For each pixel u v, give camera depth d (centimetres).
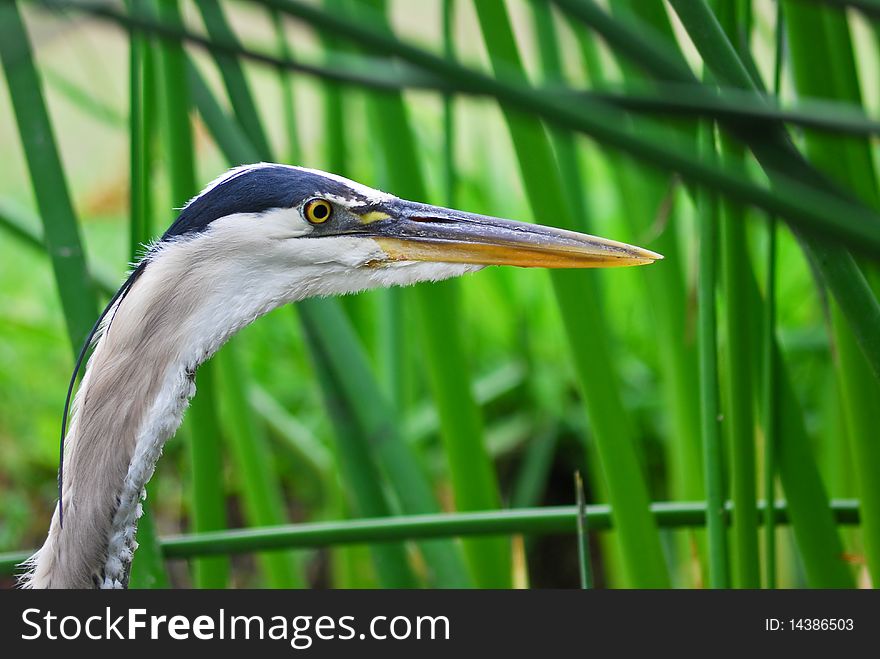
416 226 391
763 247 758
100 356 354
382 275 393
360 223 388
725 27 317
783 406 391
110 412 351
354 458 478
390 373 577
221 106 436
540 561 833
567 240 394
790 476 399
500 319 873
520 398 848
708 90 178
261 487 534
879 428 381
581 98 158
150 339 354
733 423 384
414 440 615
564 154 539
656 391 821
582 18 189
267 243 372
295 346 881
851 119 154
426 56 154
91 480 353
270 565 591
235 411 526
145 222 391
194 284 360
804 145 357
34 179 351
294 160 507
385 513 480
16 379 874
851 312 276
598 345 409
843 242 159
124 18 145
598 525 436
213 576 479
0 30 254
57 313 896
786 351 712
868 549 400
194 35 147
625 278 851
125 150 1033
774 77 339
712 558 376
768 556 389
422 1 1125
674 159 158
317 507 825
